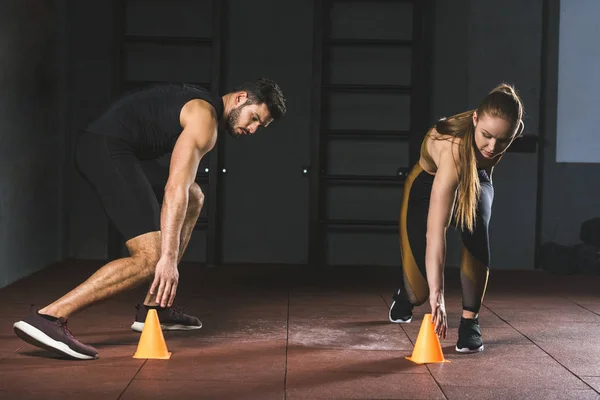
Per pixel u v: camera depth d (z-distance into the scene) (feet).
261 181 20.67
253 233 20.74
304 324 12.49
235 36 20.66
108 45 20.25
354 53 20.84
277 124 20.66
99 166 9.95
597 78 20.26
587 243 20.27
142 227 9.82
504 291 16.61
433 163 11.08
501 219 20.31
